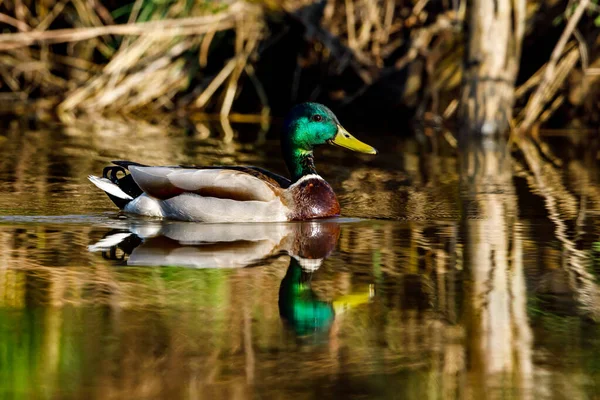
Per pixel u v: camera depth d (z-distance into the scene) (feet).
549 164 57.98
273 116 83.10
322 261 33.50
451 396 22.04
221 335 25.77
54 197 44.42
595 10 73.20
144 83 82.53
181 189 39.83
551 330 26.50
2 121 73.97
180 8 81.61
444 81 79.10
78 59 85.20
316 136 41.96
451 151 63.52
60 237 36.65
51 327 26.17
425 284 30.73
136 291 29.58
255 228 38.75
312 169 42.06
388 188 48.85
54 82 85.05
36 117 77.00
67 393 21.76
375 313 27.91
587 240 36.94
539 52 78.13
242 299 28.94
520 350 25.08
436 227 39.34
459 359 24.31
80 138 65.67
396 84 79.66
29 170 51.65
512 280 31.30
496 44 71.61
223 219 39.65
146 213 40.70
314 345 25.23
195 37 82.02
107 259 33.32
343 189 48.49
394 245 36.04
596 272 32.24
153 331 26.00
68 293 29.30
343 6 81.92
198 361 23.94
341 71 80.43
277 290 29.89
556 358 24.43
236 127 75.05
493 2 71.36
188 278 31.09
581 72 76.02
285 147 42.52
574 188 49.19
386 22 80.84
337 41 80.18
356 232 38.29
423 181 51.29
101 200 44.09
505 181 51.37
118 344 24.94
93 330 25.96
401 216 41.63
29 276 31.09
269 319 27.20
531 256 34.40
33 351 24.31
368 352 24.81
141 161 56.18
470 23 72.59
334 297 29.27
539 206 44.01
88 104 81.61
